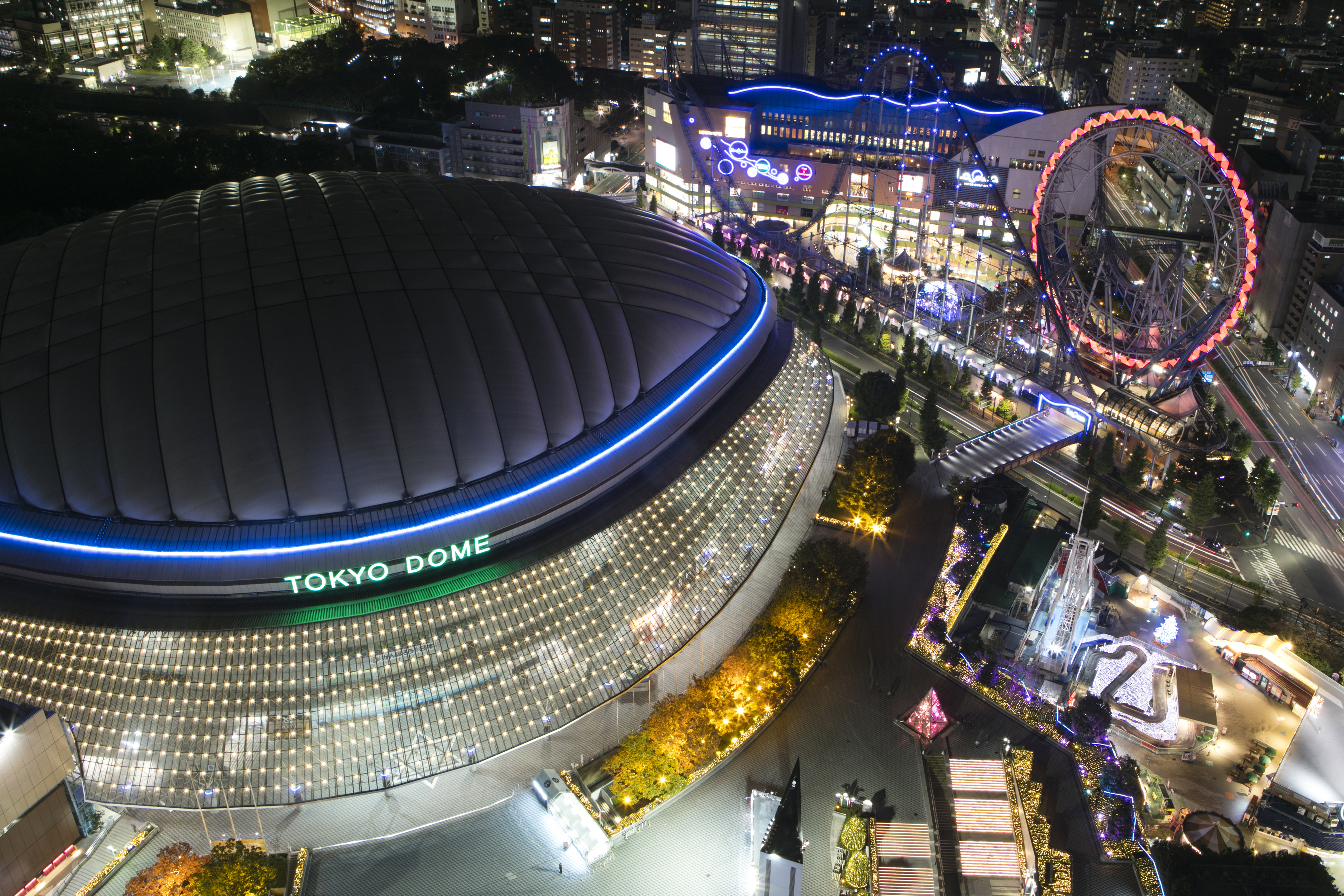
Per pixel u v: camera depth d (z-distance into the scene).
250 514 114.25
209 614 112.44
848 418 194.00
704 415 152.12
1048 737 128.25
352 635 114.00
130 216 144.75
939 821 114.88
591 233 155.75
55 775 103.69
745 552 148.62
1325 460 198.62
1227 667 142.75
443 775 118.88
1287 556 170.00
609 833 112.81
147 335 120.00
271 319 122.00
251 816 113.06
